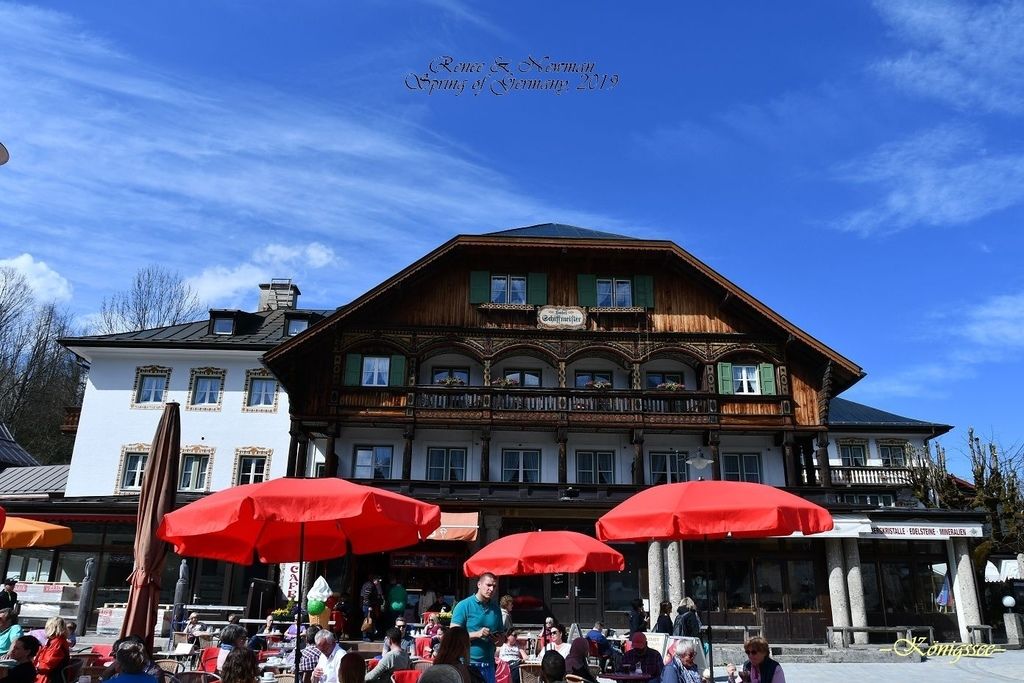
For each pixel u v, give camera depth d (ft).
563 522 90.84
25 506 87.81
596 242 103.76
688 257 103.40
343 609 74.74
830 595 87.30
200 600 90.22
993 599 111.34
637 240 103.86
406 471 94.27
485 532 89.10
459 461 99.30
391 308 100.73
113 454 104.53
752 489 31.14
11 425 150.82
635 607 63.36
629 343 101.60
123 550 89.45
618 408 98.02
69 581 88.63
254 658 22.26
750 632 85.61
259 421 106.32
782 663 73.26
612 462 100.22
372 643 54.34
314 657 36.11
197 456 104.99
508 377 102.68
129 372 107.86
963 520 89.86
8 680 30.40
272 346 107.14
